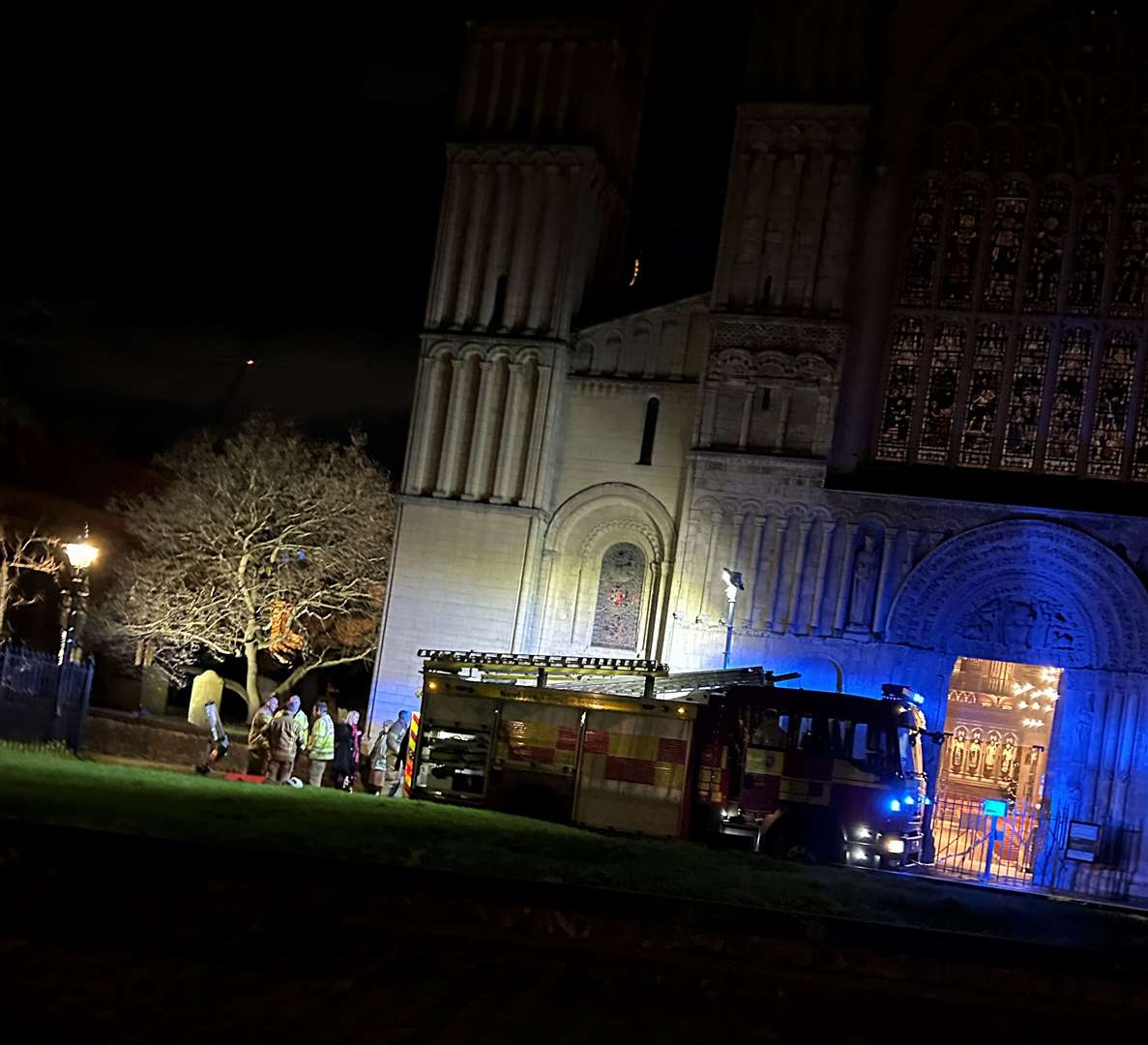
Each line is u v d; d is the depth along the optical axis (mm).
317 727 37031
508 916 15984
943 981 16266
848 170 44344
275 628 58062
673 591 43750
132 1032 9766
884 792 31438
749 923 16672
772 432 43781
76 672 36594
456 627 45375
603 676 37062
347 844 19719
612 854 23188
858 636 42438
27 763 25859
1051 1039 14828
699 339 45750
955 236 44531
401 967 13562
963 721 48000
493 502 45719
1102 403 42875
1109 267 43312
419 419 46656
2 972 11203
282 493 59375
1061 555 41531
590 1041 11477
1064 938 18922
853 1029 13789
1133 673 40812
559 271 46375
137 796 22547
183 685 61469
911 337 44406
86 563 38969
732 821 32125
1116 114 43812
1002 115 44531
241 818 21531
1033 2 44250
